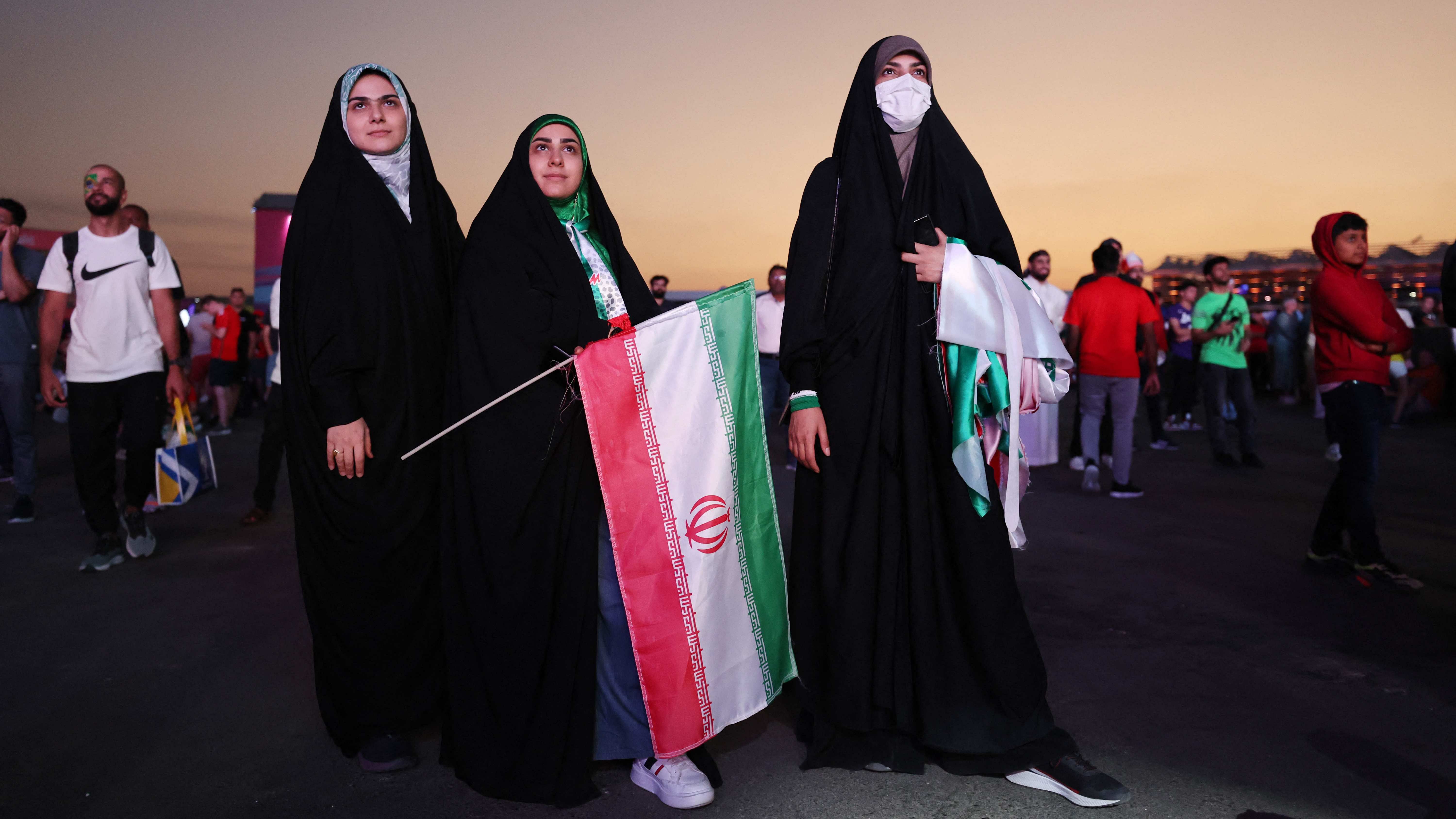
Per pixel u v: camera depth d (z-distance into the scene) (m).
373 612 2.52
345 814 2.35
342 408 2.43
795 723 2.90
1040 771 2.39
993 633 2.37
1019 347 2.42
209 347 12.91
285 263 2.51
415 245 2.59
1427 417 11.39
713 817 2.31
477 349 2.42
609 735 2.48
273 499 5.96
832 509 2.46
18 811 2.36
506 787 2.38
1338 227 4.21
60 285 4.69
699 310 2.52
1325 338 4.33
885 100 2.48
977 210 2.50
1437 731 2.75
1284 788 2.41
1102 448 8.28
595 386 2.40
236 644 3.62
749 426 2.62
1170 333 11.63
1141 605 3.98
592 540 2.43
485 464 2.40
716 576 2.49
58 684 3.22
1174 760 2.57
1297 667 3.26
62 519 6.04
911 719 2.44
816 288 2.48
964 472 2.36
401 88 2.62
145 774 2.56
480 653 2.41
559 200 2.59
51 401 4.75
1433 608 3.90
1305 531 5.41
